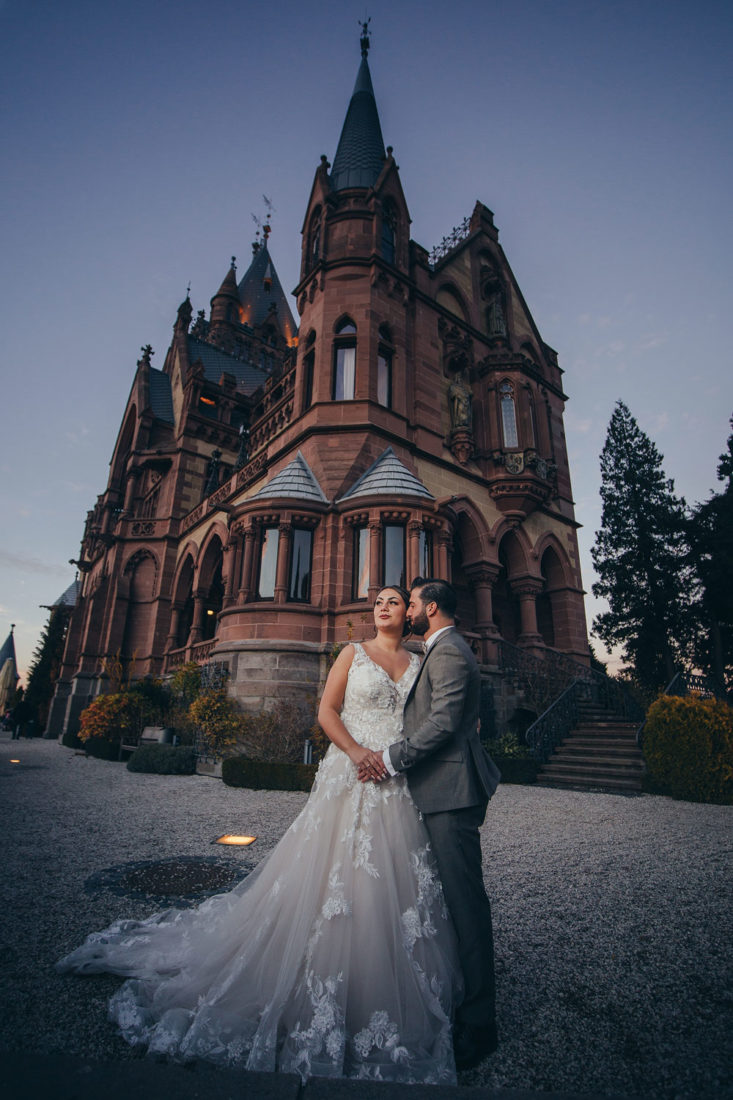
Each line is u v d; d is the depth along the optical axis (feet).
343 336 52.03
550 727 40.01
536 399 68.54
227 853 15.78
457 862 6.89
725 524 79.10
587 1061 6.28
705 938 10.09
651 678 88.02
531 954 9.39
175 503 79.41
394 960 6.42
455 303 65.72
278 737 35.22
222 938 7.38
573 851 16.63
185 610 75.41
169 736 45.24
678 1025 7.12
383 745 7.34
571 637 63.26
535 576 60.95
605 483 99.66
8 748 58.65
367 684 7.66
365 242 55.67
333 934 6.48
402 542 43.24
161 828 19.21
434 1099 5.25
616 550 95.30
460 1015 6.51
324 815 7.23
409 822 7.16
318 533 44.11
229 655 40.37
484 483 58.70
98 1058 5.96
